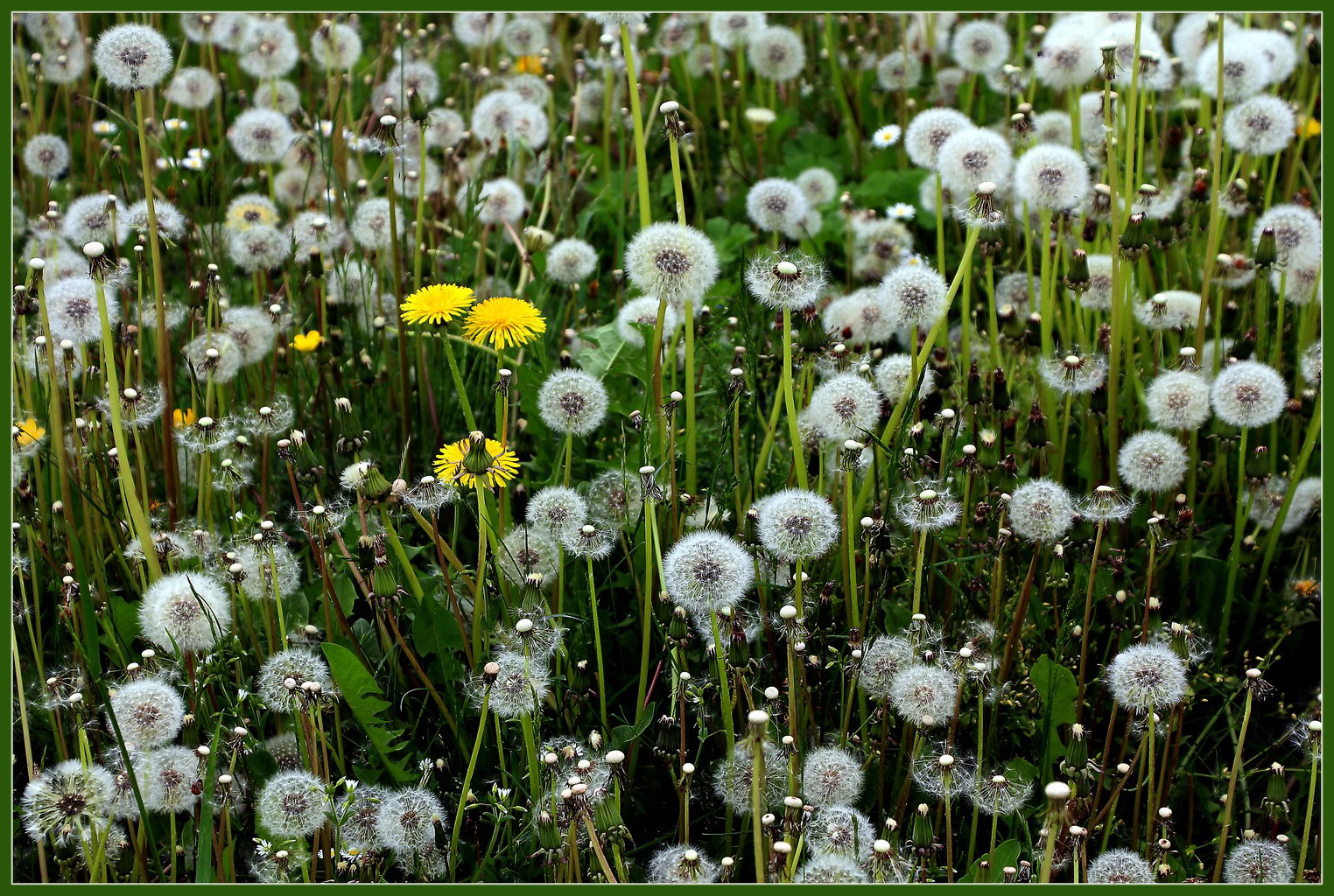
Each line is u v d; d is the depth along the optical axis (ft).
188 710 9.00
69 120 10.73
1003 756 9.16
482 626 9.07
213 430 9.19
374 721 8.91
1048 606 9.25
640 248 9.05
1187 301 9.67
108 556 9.32
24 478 9.18
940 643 8.96
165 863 8.92
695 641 8.98
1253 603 9.43
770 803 8.83
